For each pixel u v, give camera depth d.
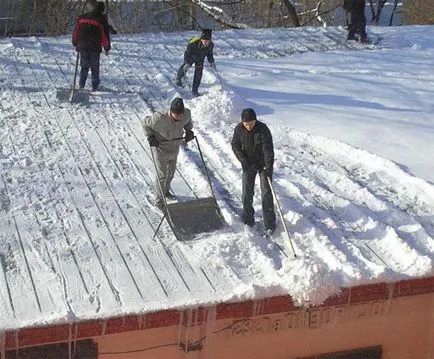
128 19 26.56
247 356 7.80
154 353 7.36
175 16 27.48
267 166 8.27
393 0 38.06
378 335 8.24
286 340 7.88
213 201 8.90
